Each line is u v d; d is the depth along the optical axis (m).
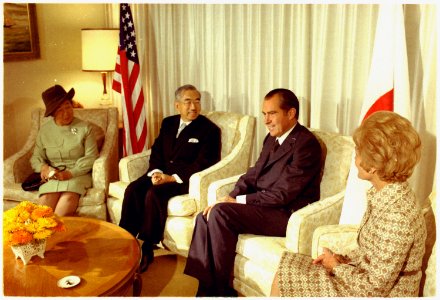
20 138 3.85
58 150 3.19
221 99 3.65
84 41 3.88
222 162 2.90
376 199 1.49
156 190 2.79
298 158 2.37
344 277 1.56
